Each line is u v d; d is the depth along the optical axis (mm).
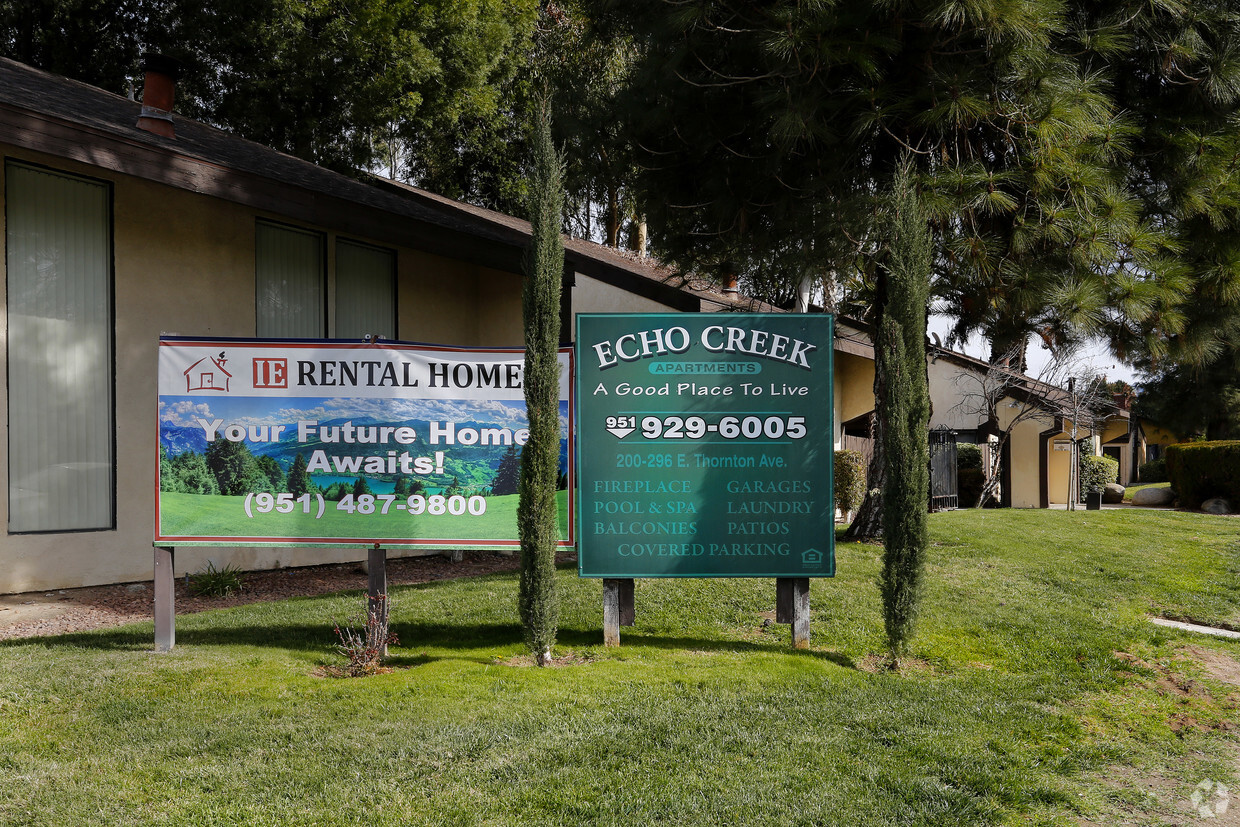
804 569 6594
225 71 22484
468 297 14055
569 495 6586
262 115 21922
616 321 6637
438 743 4504
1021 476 23688
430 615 7691
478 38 22594
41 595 8789
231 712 4949
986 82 8531
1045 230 8602
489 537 6430
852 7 8336
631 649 6547
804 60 8578
